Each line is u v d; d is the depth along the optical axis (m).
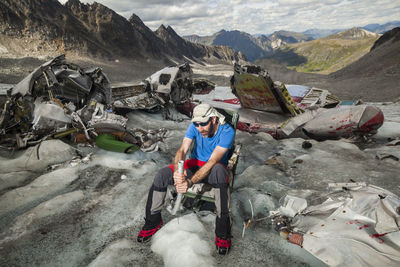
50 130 4.18
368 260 1.62
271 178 3.47
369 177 3.33
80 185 3.16
